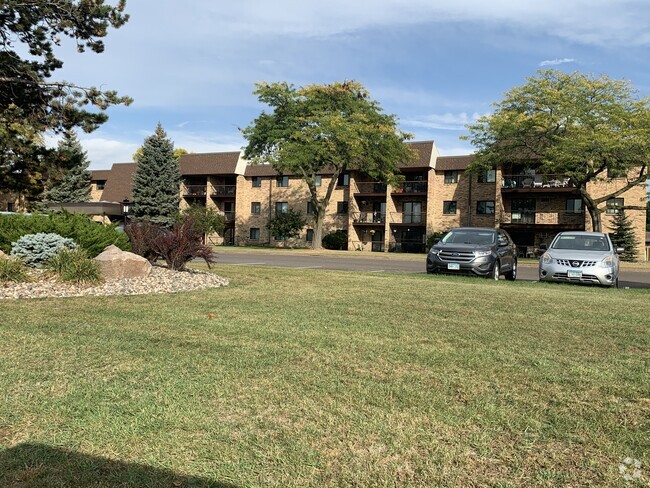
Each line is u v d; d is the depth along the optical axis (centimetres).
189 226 1292
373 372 452
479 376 444
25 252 1113
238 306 796
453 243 1488
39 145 1794
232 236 5253
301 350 523
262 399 381
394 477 275
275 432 326
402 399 386
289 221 4475
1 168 1778
